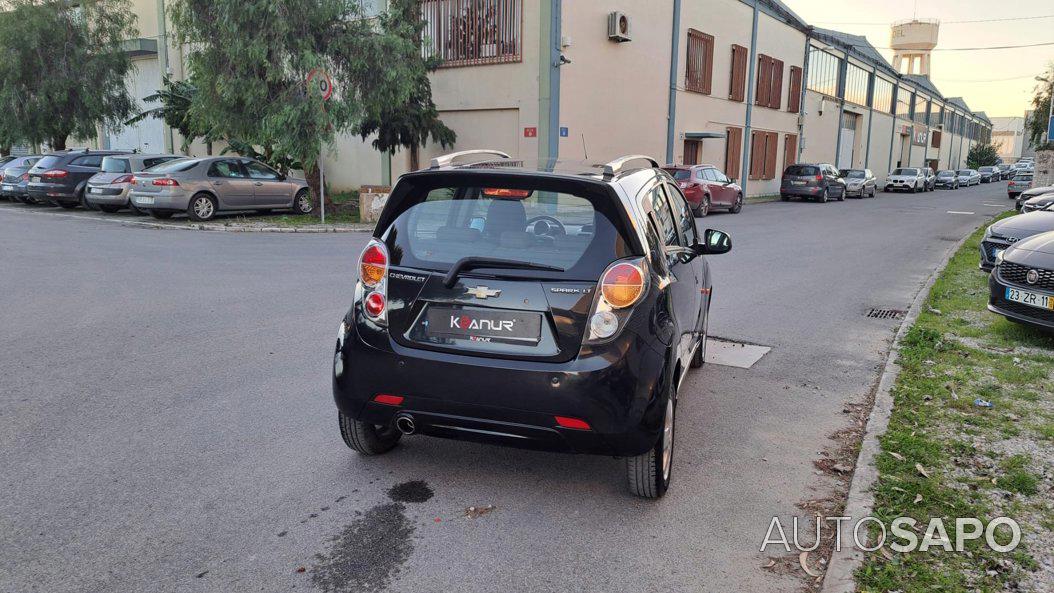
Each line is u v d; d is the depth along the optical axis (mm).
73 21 23172
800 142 37094
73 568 2969
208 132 18328
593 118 21250
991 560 3127
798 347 6789
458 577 2982
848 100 44156
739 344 6863
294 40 15570
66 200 18281
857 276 11023
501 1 19766
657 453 3521
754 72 30938
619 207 3424
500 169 3566
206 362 5758
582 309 3281
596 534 3359
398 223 3635
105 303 7785
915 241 16188
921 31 72750
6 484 3662
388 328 3512
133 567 2986
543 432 3316
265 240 13367
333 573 2986
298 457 4086
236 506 3512
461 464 4066
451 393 3367
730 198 22938
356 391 3547
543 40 19203
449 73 21031
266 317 7270
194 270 9898
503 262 3379
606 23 21203
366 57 16109
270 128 15781
